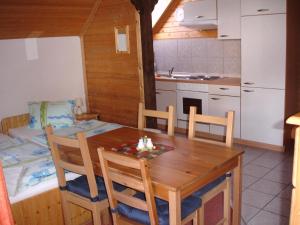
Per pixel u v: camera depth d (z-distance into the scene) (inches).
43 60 170.9
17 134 151.0
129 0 150.0
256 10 165.5
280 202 122.4
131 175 79.6
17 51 161.3
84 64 184.5
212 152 91.8
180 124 216.1
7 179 100.5
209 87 194.5
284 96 164.9
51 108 158.9
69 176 107.5
